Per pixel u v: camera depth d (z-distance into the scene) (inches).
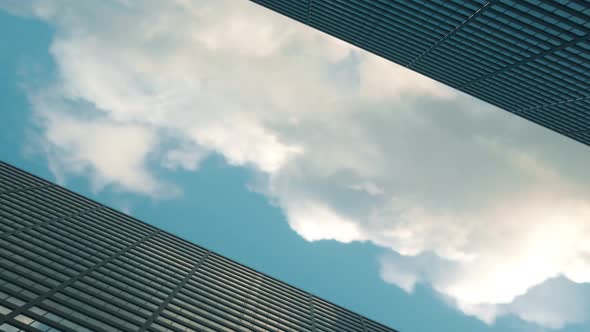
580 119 2667.3
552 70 2272.4
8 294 1464.1
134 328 1599.4
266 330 2094.0
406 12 2363.4
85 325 1488.7
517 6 1895.9
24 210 2400.3
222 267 2938.0
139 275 2153.1
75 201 3009.4
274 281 3129.9
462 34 2321.6
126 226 2945.4
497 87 2741.1
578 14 1769.2
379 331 2842.0
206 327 1861.5
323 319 2659.9
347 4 2539.4
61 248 2084.2
